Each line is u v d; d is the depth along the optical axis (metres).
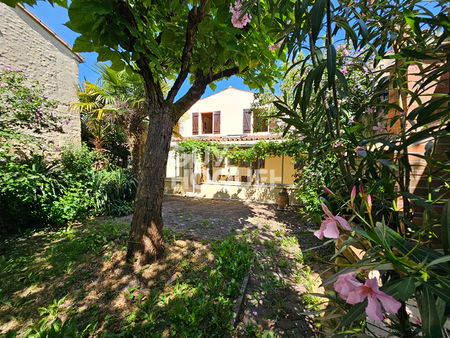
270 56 2.19
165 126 2.64
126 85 6.79
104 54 1.80
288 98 5.16
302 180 5.14
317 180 4.38
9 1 1.20
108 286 2.18
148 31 1.94
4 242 3.31
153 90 2.44
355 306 0.51
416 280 0.47
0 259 2.68
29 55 5.79
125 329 1.64
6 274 2.38
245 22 1.54
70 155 5.79
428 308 0.45
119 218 4.89
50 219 4.09
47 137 6.14
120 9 1.62
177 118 2.78
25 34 5.69
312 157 1.56
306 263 2.91
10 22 5.34
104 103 7.00
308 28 1.01
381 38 1.22
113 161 8.82
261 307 2.00
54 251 2.93
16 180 3.66
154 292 2.08
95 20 1.48
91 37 1.60
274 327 1.76
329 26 0.96
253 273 2.58
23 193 3.77
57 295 2.05
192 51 2.35
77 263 2.61
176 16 1.94
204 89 2.96
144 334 1.60
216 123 11.48
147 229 2.61
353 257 1.25
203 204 7.38
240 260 2.70
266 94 5.75
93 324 1.68
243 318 1.84
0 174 3.66
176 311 1.75
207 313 1.80
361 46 1.17
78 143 7.23
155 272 2.43
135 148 7.15
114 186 5.76
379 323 1.28
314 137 1.34
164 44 2.18
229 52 2.15
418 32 0.94
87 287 2.16
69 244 3.10
